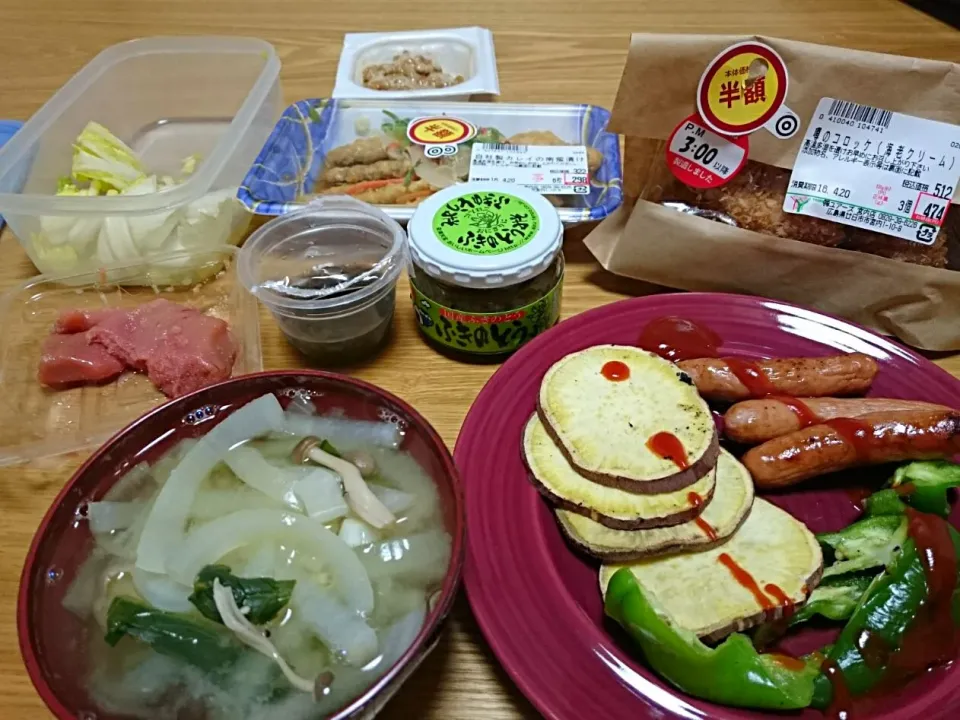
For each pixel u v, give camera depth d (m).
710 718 0.63
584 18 1.70
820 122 0.90
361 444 0.76
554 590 0.71
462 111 1.35
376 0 1.80
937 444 0.78
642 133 0.97
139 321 1.01
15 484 0.88
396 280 0.99
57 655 0.60
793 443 0.82
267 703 0.58
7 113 1.44
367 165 1.27
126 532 0.70
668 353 0.95
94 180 1.19
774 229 0.99
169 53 1.38
